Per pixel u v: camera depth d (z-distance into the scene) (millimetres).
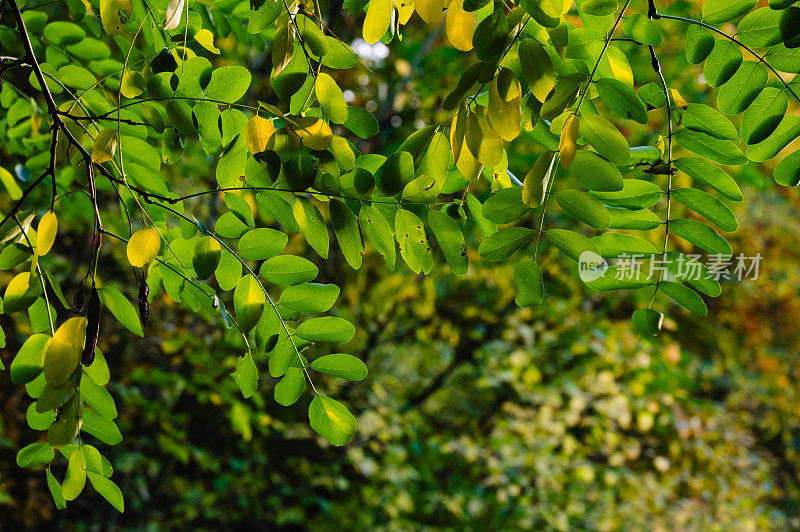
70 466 972
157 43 1064
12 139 1233
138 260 946
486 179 958
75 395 935
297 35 920
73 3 1091
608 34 907
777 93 915
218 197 2428
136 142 1069
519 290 924
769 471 5434
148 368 2400
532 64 875
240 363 1002
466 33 890
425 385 4121
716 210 944
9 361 2254
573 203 914
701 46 910
